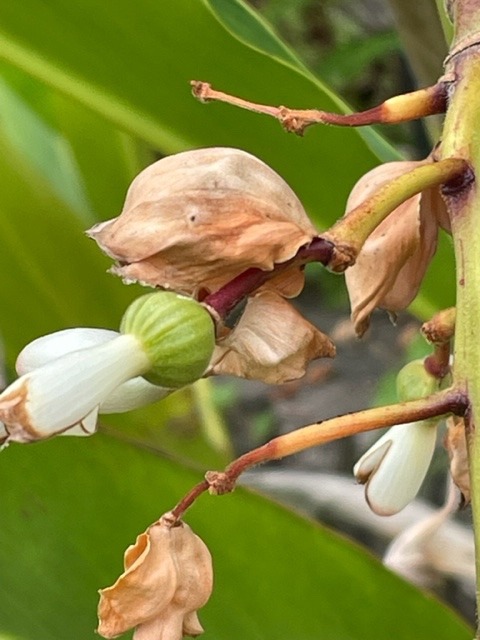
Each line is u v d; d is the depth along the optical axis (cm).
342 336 107
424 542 42
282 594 35
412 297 30
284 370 28
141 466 34
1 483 34
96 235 27
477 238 26
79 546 34
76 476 34
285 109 27
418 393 29
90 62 36
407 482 29
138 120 37
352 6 106
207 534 35
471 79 27
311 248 26
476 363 26
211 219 27
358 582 35
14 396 25
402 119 27
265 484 56
